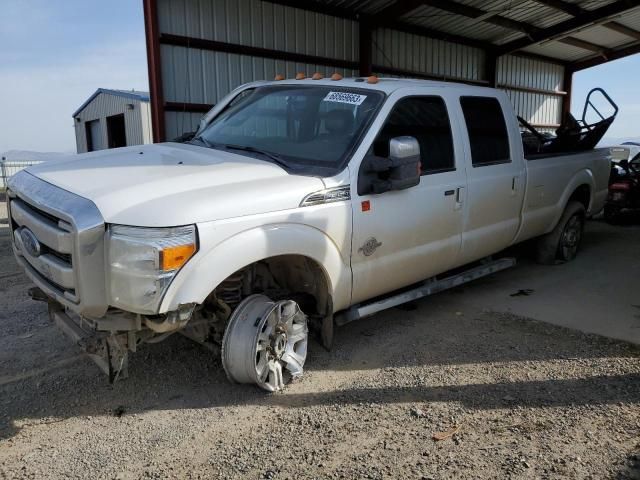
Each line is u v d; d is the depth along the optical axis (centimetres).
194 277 300
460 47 1734
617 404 346
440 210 455
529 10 1530
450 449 301
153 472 284
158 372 395
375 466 287
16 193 367
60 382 382
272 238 334
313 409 345
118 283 293
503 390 367
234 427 325
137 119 2398
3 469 286
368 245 400
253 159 392
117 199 299
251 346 342
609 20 1594
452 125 478
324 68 1335
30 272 361
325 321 401
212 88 1142
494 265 559
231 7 1143
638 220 1037
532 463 287
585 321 502
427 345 446
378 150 412
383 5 1331
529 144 649
